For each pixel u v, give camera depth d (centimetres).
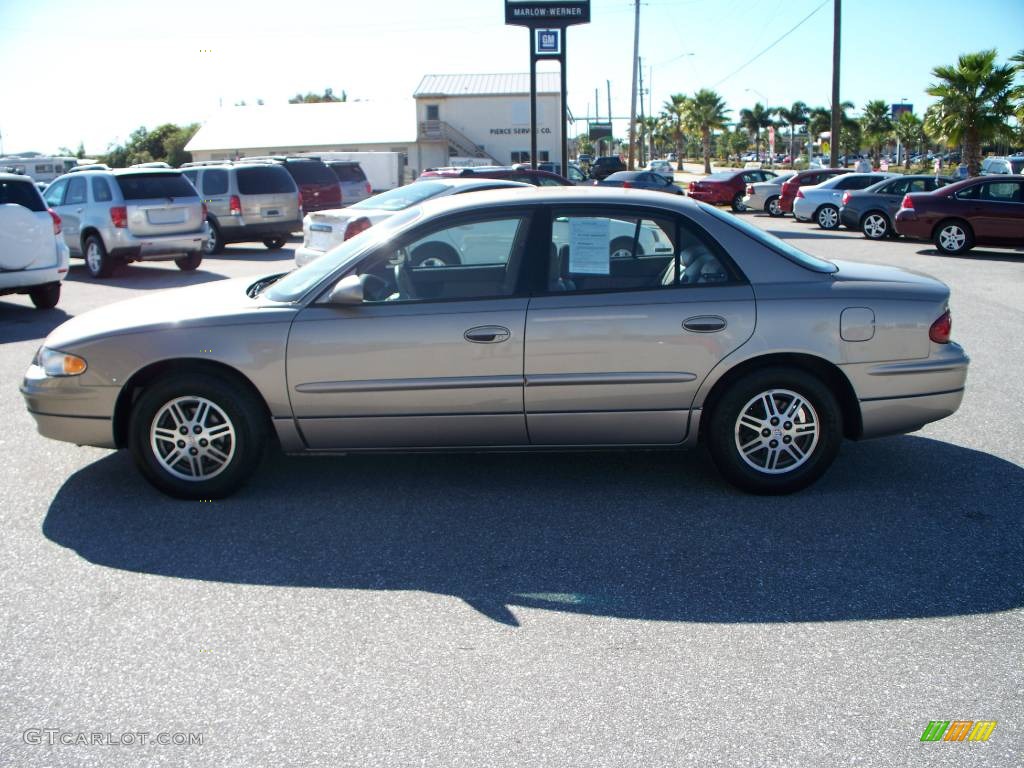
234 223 1906
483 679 329
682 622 368
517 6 2777
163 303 529
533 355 479
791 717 304
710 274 488
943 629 361
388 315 482
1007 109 3189
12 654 349
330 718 307
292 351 482
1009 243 1702
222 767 283
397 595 395
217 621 374
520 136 6000
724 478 506
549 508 491
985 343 902
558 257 489
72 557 436
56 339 508
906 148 7600
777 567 416
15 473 558
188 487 502
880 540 444
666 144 11488
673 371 481
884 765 280
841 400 504
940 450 581
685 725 300
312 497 512
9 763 285
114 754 289
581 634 360
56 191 1608
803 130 10150
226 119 6538
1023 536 446
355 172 2706
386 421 489
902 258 1680
